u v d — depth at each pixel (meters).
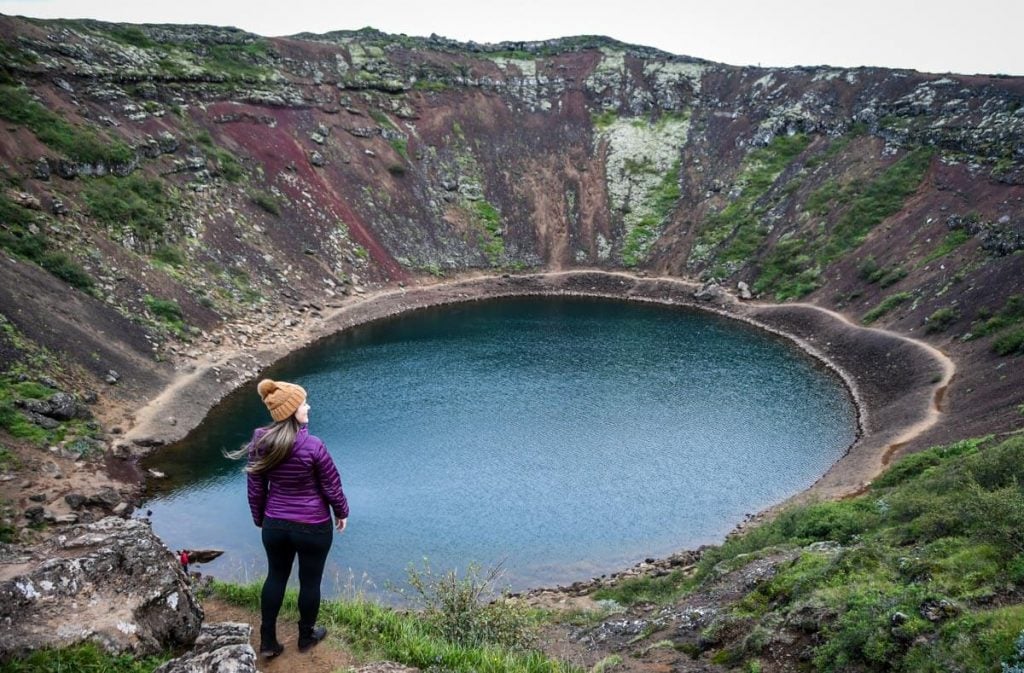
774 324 70.50
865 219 75.19
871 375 52.88
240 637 6.47
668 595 20.88
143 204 59.75
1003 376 40.41
